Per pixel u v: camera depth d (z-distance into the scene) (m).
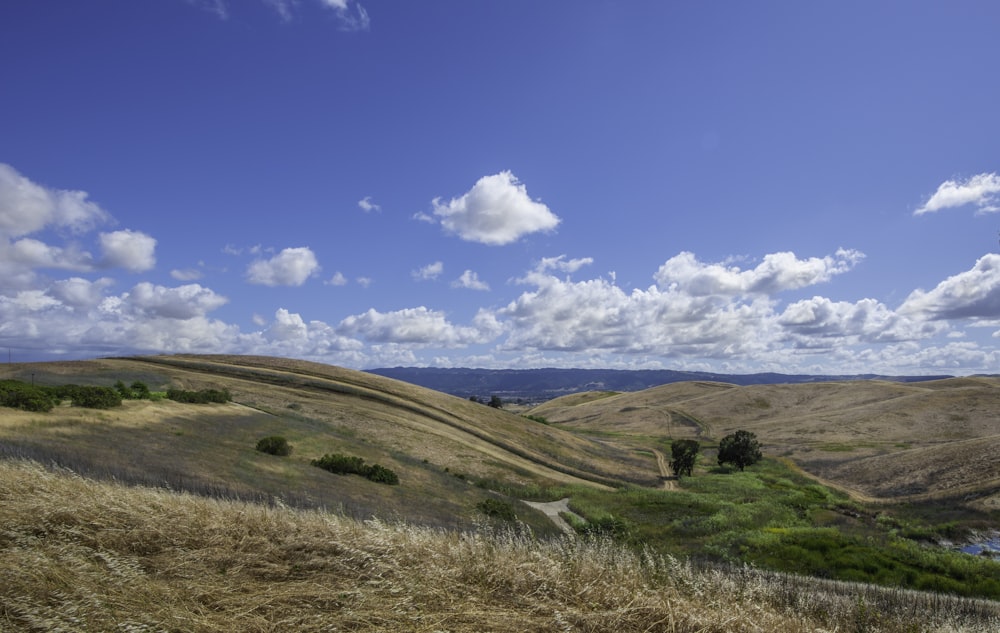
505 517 28.20
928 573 25.89
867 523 41.84
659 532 34.12
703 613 5.53
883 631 7.14
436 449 58.38
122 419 31.73
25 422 24.84
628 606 5.42
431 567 6.02
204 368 81.12
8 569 4.75
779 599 7.33
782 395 143.25
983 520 41.81
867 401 124.00
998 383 144.38
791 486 60.69
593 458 80.19
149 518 6.78
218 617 4.53
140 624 4.14
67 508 6.62
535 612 5.24
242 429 41.28
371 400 77.94
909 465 67.38
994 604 10.96
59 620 4.05
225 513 7.68
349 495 26.89
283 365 92.00
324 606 4.95
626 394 196.38
